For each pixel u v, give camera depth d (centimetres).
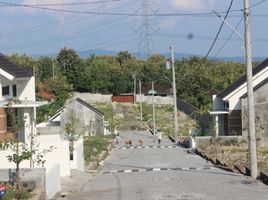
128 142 5303
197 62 9488
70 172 2614
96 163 3275
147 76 10494
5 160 2247
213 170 2616
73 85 10206
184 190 1855
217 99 4997
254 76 4494
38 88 7975
